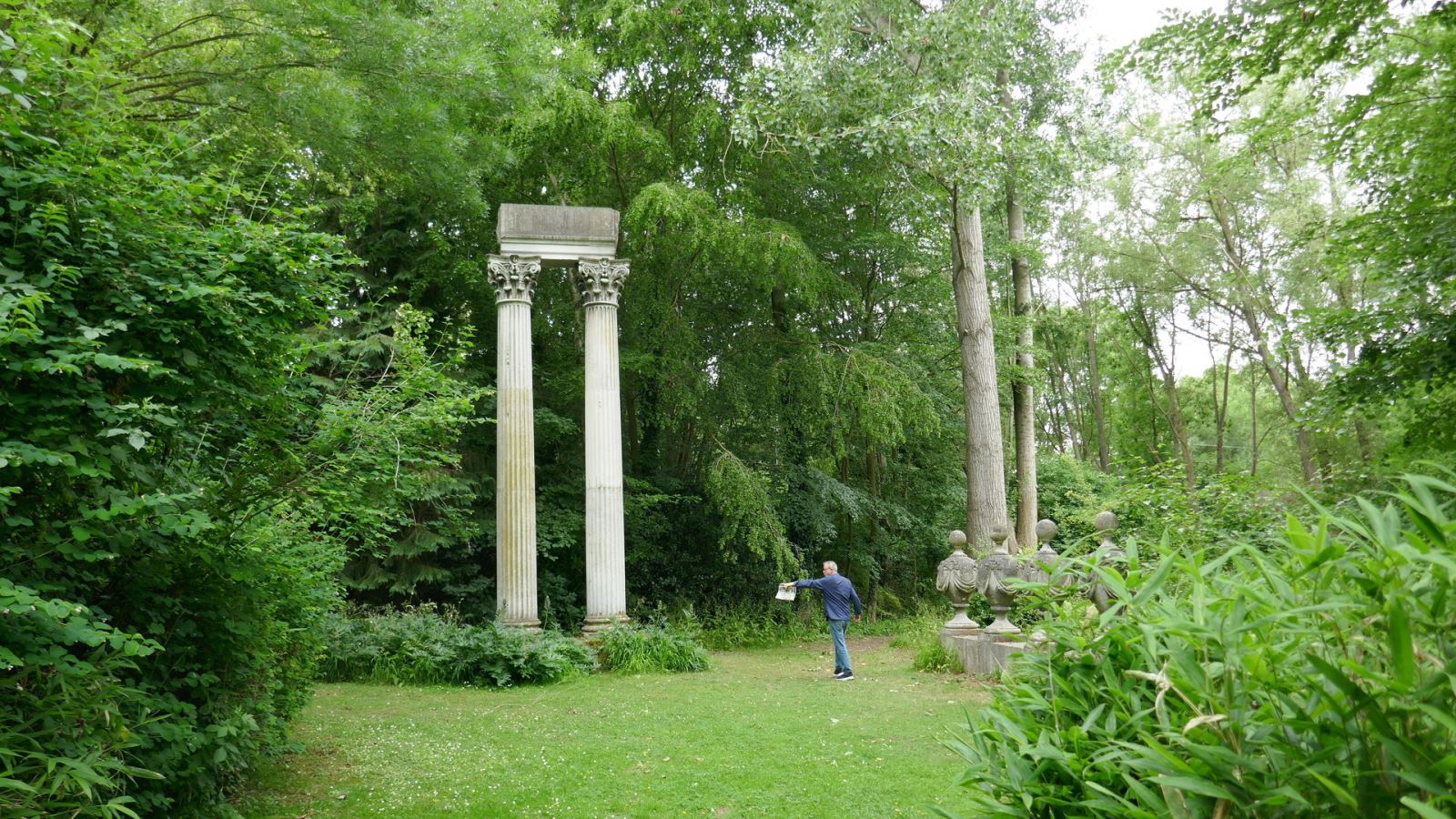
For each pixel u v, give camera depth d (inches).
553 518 639.8
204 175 169.6
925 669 449.4
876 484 829.2
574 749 276.7
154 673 171.2
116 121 162.7
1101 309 1229.7
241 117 336.8
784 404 713.0
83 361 135.3
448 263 658.2
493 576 664.4
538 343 724.0
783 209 729.0
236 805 209.6
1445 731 58.3
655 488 695.7
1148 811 70.1
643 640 488.4
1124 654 88.8
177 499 142.1
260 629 200.7
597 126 610.5
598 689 411.8
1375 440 676.1
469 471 647.1
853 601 442.3
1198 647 73.0
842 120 573.3
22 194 145.2
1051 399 1427.2
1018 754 86.1
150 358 146.1
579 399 687.1
